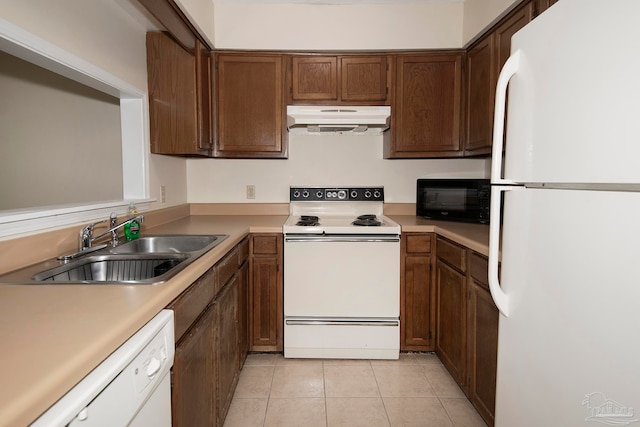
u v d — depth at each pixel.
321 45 2.45
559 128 0.88
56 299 0.87
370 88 2.52
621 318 0.72
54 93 2.21
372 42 2.46
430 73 2.52
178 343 1.06
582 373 0.82
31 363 0.56
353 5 2.45
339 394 1.96
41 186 2.23
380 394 1.97
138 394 0.74
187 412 1.10
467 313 1.84
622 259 0.71
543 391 0.96
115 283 1.00
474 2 2.27
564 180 0.86
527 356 1.03
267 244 2.30
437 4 2.45
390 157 2.59
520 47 1.06
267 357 2.37
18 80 2.18
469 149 2.44
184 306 1.09
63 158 2.23
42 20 1.29
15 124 2.19
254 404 1.88
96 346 0.63
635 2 0.68
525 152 1.02
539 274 0.96
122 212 1.82
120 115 2.15
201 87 2.27
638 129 0.68
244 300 2.16
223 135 2.50
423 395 1.96
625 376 0.71
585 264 0.80
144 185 2.08
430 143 2.54
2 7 1.13
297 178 2.88
